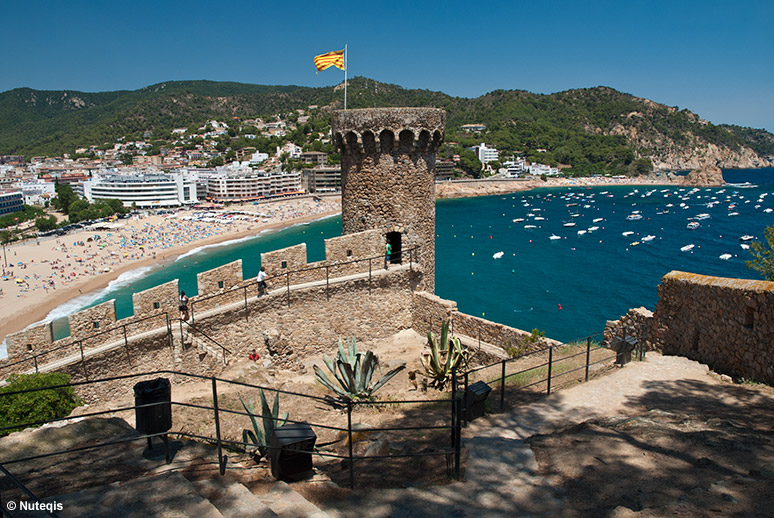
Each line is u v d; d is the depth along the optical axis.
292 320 25.05
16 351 17.97
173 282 21.44
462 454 10.44
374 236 27.61
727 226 161.75
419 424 15.47
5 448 9.33
